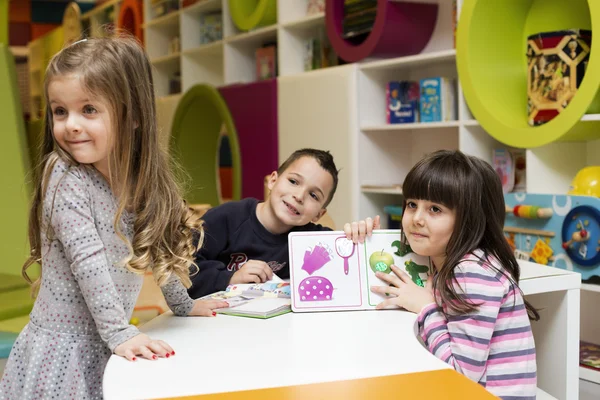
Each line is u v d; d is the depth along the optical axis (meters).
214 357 1.08
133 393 0.93
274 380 0.97
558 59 2.29
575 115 2.17
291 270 1.41
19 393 1.29
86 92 1.19
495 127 2.50
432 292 1.40
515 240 2.32
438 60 2.92
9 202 3.15
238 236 1.84
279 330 1.24
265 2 3.82
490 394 0.91
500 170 2.69
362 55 3.14
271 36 4.11
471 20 2.56
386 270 1.44
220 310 1.38
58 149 1.24
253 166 3.89
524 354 1.33
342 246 1.44
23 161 3.25
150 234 1.30
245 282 1.65
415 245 1.39
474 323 1.28
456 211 1.35
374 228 1.50
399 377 0.98
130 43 1.31
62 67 1.20
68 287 1.27
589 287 2.09
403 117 3.13
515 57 2.66
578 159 2.53
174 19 5.18
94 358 1.29
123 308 1.29
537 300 1.66
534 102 2.38
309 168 1.76
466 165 1.37
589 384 2.17
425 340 1.32
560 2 2.51
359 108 3.20
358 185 3.21
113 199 1.29
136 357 1.09
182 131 4.59
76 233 1.19
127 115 1.25
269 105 3.73
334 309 1.39
